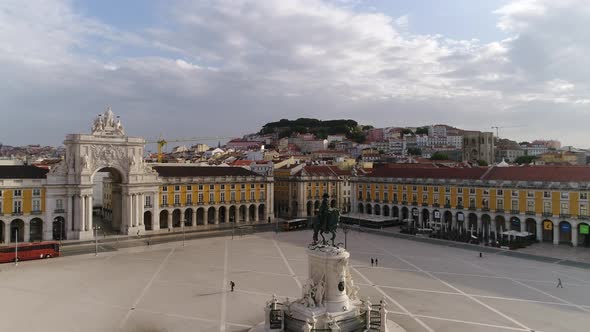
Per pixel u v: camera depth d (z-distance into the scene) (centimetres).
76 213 6481
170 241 6297
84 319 3083
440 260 5019
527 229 6662
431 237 6631
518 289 3828
